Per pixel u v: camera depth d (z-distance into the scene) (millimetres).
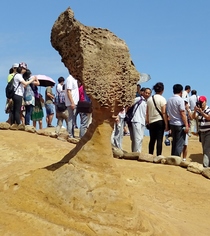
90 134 5223
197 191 7672
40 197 4984
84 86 5000
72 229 4586
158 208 6531
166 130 9758
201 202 7266
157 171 8266
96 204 4812
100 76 5016
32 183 5156
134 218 4840
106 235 4594
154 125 9766
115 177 5074
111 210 4805
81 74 5012
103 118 5137
